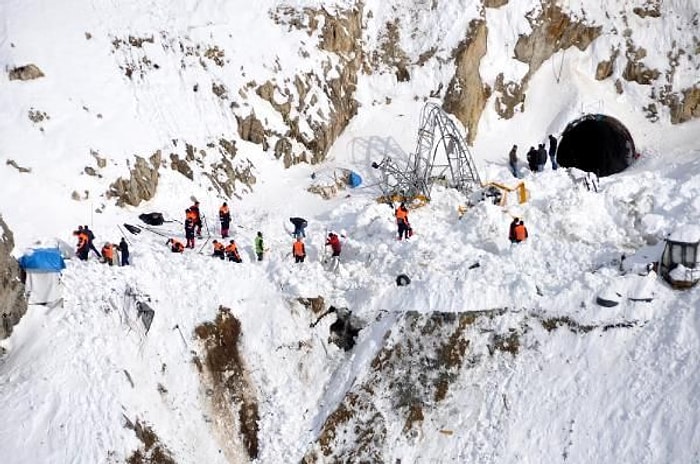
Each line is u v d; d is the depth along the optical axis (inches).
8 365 1061.8
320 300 1201.4
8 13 1467.8
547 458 998.4
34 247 1190.3
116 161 1368.1
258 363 1161.4
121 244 1184.8
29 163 1296.8
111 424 1020.5
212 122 1497.3
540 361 1074.7
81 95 1408.7
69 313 1111.6
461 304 1135.0
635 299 1065.5
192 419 1093.8
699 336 1010.1
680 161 1491.1
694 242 1051.9
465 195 1419.8
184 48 1525.6
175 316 1153.4
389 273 1226.0
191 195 1428.4
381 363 1136.8
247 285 1216.2
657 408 973.8
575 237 1255.5
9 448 971.9
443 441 1063.0
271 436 1110.4
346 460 1079.6
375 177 1521.9
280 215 1406.3
